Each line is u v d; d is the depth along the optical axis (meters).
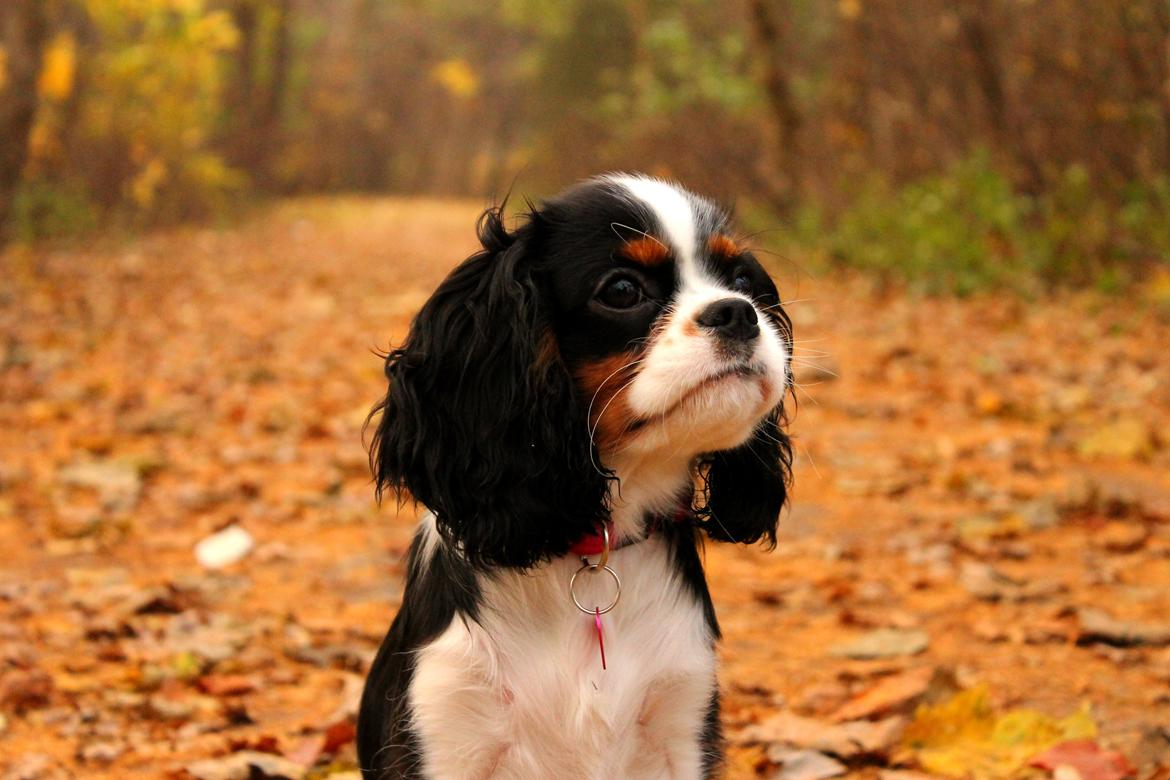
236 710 3.66
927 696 3.56
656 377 2.51
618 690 2.62
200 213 21.38
